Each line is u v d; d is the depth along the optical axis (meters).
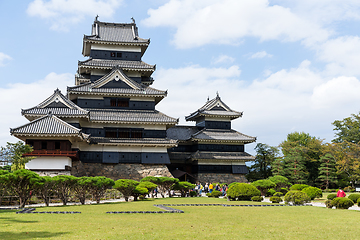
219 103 78.00
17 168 45.91
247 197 43.53
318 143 96.56
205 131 75.69
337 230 18.83
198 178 71.94
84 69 67.62
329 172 88.00
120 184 40.91
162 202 39.12
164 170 62.41
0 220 21.48
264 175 95.94
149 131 63.59
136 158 61.78
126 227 18.83
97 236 15.98
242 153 75.19
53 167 50.84
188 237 16.06
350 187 85.94
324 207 35.78
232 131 77.56
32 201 38.19
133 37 72.06
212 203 37.66
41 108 56.75
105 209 29.83
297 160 88.25
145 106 65.06
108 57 69.00
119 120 60.56
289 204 38.28
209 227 19.27
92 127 61.44
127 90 63.97
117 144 60.00
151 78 72.81
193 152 76.50
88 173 59.16
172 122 62.50
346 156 86.44
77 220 21.75
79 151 59.22
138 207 31.92
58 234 16.39
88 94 62.31
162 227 18.98
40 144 51.88
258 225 20.47
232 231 18.03
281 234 17.36
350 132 101.31
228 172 73.94
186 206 33.72
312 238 16.38
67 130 51.03
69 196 38.34
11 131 48.78
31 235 16.05
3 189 34.41
